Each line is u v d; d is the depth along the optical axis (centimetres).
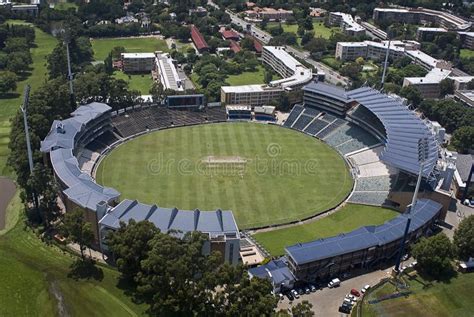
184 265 14788
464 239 18788
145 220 17088
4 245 19050
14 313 15488
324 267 17612
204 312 15325
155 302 15575
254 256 19025
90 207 18475
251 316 13600
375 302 16500
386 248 18600
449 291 17175
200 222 18188
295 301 16625
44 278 17088
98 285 16812
